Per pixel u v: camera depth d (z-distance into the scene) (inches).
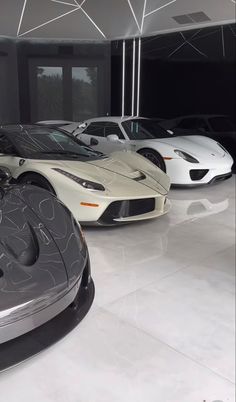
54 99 365.7
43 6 264.2
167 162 212.5
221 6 245.6
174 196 206.7
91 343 78.8
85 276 80.7
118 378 69.4
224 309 93.2
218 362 74.5
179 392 66.6
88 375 69.9
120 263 118.6
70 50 354.9
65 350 76.4
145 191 144.7
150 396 65.5
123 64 345.1
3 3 259.4
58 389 66.4
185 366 73.1
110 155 174.4
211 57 286.0
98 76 359.3
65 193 138.4
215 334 83.2
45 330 71.9
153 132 240.7
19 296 63.1
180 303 95.3
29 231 77.0
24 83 355.9
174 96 315.0
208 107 294.8
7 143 160.2
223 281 108.0
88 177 140.4
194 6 251.1
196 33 291.6
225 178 230.1
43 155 155.7
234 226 158.6
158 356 75.6
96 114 368.8
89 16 285.7
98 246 132.5
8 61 346.0
